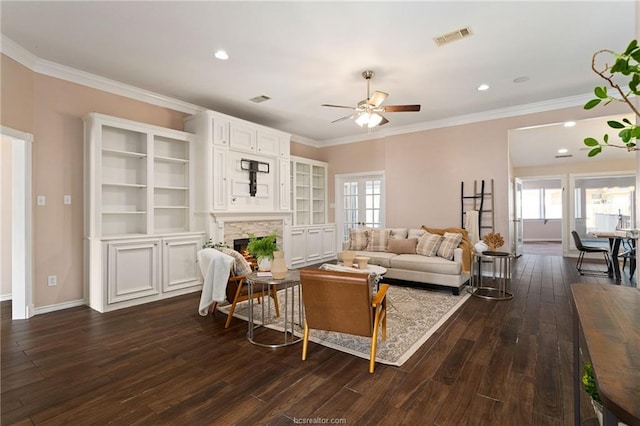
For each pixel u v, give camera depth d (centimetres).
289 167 612
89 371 236
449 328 315
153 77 403
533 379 221
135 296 396
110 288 373
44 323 333
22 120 340
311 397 203
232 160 509
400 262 473
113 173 419
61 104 377
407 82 421
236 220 509
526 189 1198
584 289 155
